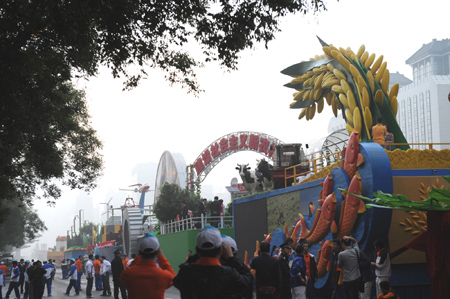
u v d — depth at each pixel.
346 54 23.03
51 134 18.67
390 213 16.03
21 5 11.20
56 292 32.12
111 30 11.42
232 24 11.50
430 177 16.73
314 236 18.55
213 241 5.18
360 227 16.61
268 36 11.69
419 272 16.53
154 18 11.50
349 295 12.84
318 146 30.73
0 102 13.48
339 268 13.43
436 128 198.00
